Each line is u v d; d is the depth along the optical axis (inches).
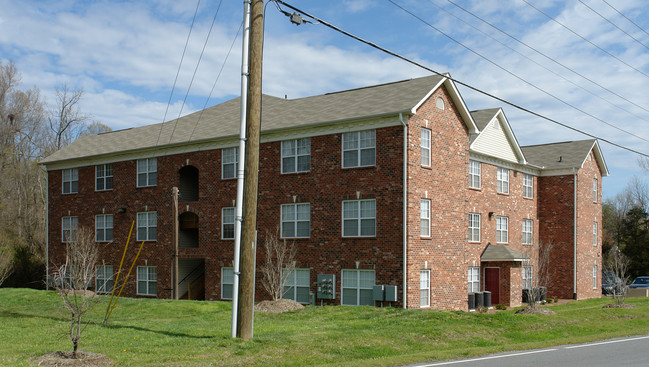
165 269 1407.5
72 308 574.6
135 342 621.9
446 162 1171.9
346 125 1130.7
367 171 1100.5
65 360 514.6
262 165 1248.8
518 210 1599.4
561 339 729.0
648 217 2632.9
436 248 1122.0
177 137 1433.3
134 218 1489.9
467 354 593.0
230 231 1304.1
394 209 1060.5
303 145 1198.3
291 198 1199.6
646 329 844.0
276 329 718.5
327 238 1143.0
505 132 1545.3
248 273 613.0
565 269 1664.6
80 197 1621.6
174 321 828.0
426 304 1091.3
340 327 735.1
